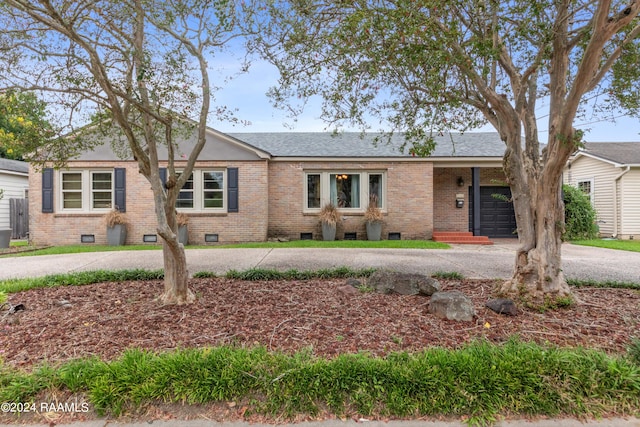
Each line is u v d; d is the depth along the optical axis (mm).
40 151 4914
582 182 14266
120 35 3736
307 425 2033
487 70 3160
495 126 4188
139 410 2117
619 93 4172
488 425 2025
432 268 6598
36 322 3404
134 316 3559
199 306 3910
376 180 12172
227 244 10750
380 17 2906
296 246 10000
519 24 3396
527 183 4047
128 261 7578
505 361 2346
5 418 2068
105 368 2320
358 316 3514
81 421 2059
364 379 2252
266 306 3889
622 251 9016
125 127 3570
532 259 3951
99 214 11023
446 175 13352
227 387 2199
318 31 3723
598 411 2088
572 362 2340
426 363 2371
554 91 3646
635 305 3893
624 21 2732
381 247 9758
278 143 13383
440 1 2930
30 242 10914
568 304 3725
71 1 3082
